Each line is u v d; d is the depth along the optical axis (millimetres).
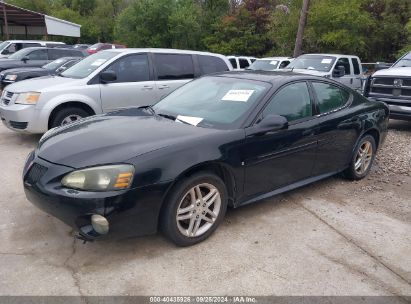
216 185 3734
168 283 3121
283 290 3090
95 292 2990
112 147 3422
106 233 3193
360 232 4051
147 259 3428
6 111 6809
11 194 4727
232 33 32562
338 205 4707
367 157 5652
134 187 3209
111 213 3143
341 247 3744
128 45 35312
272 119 3930
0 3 26125
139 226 3318
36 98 6625
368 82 9227
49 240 3682
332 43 20859
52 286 3039
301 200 4809
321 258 3545
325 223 4223
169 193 3438
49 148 3590
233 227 4043
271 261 3465
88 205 3111
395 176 5863
